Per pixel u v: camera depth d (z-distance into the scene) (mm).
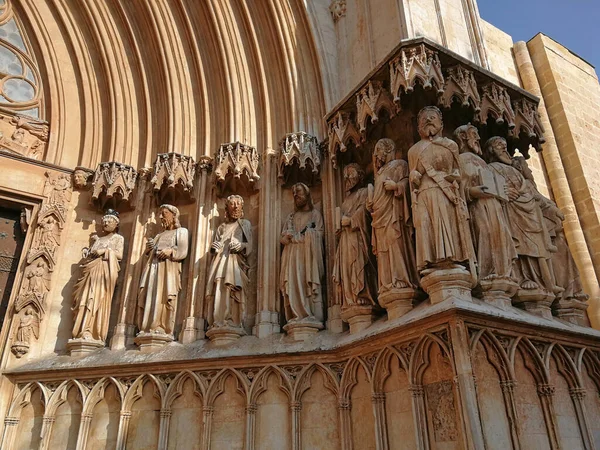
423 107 5688
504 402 4305
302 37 8031
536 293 5176
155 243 6996
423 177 5102
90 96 8445
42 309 6898
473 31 7312
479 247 5035
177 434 5801
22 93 8273
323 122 7434
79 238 7605
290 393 5668
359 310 5602
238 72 7980
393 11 6762
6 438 6062
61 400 6188
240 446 5574
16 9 8648
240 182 7379
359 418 5273
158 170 7512
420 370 4652
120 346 6543
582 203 9789
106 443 5902
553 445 4418
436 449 4332
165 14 8250
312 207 6996
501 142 5906
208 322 6465
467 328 4320
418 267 4891
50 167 7797
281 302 6543
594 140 10812
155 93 8375
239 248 6629
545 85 10938
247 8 8109
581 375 5031
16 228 7578
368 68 7051
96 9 8461
